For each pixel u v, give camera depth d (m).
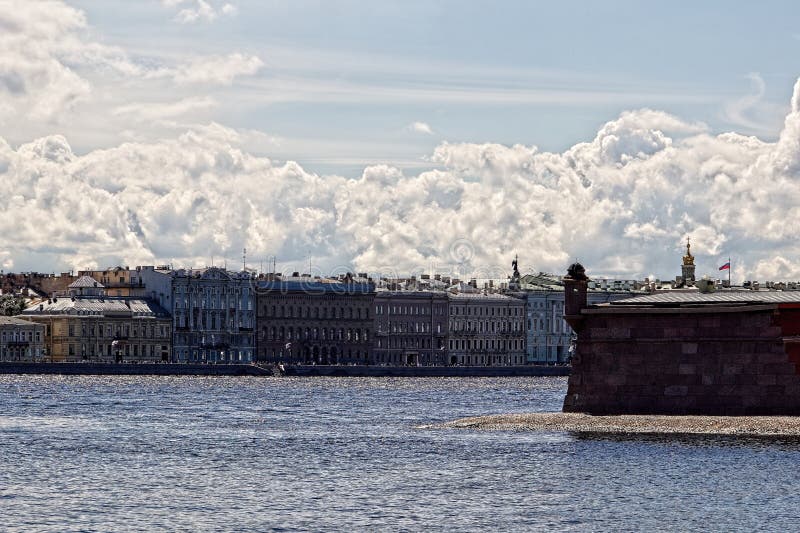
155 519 141.38
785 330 198.88
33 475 169.38
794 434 194.88
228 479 167.38
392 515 143.75
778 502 149.12
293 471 173.75
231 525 138.50
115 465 179.25
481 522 140.25
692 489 156.50
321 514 144.25
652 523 139.38
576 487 158.75
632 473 167.00
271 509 147.12
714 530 136.38
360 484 163.00
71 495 154.88
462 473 169.88
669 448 185.25
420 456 185.75
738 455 178.62
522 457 181.38
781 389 199.00
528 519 141.62
